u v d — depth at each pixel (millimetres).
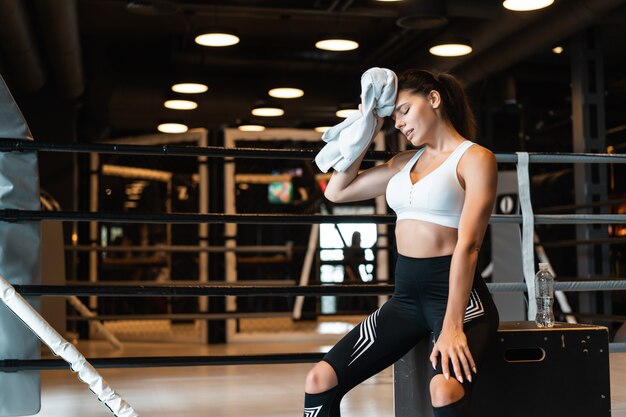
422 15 6375
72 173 8820
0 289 2027
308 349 6961
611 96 9938
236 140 7727
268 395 3959
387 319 2350
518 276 7211
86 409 3568
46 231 6164
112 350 6996
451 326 2084
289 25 9102
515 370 2377
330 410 2314
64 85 8180
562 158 3365
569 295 8141
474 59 8164
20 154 2953
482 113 9062
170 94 8617
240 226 8047
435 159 2305
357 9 6922
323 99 9695
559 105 10297
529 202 3318
